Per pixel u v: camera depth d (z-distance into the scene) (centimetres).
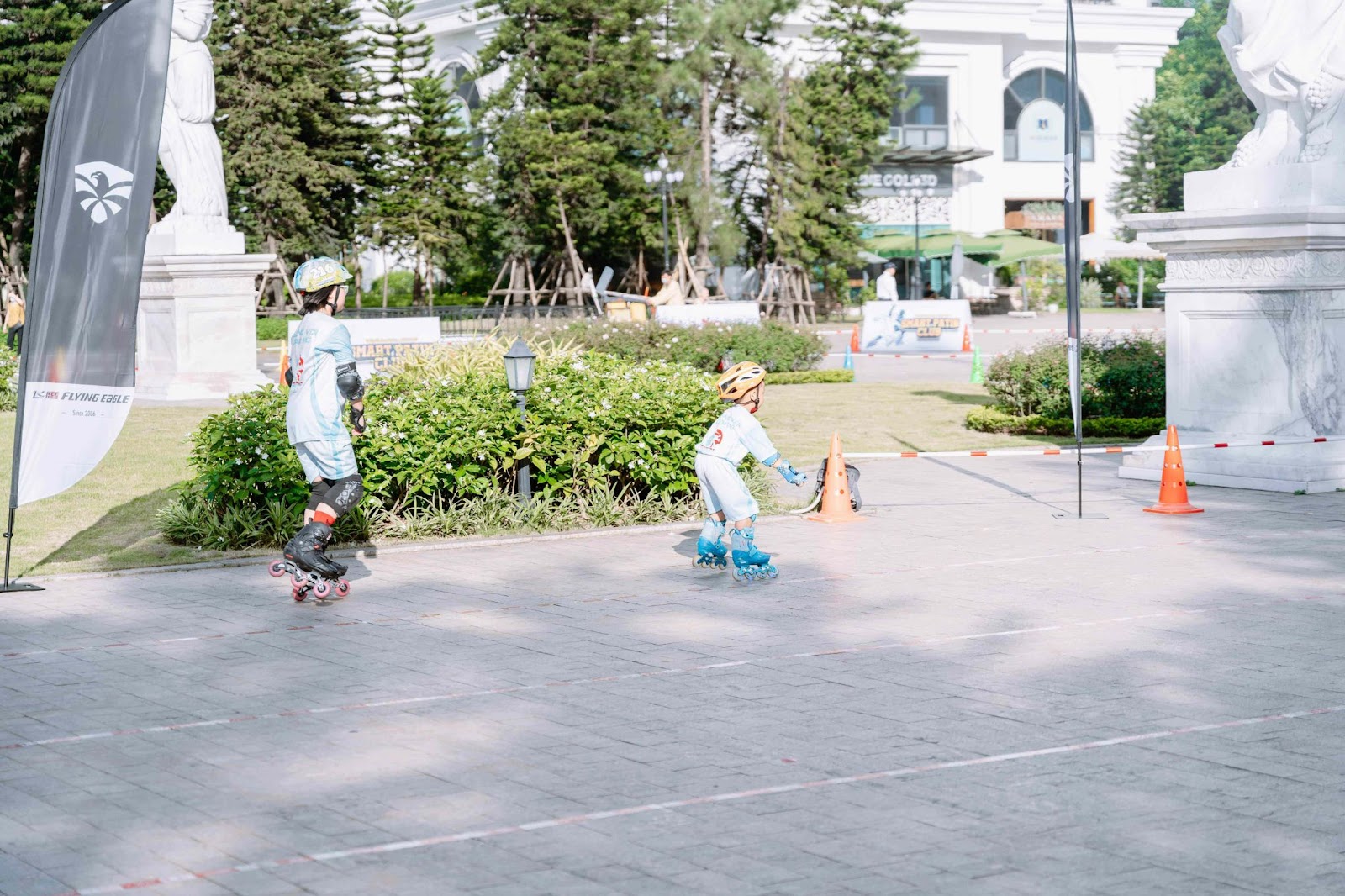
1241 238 1428
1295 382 1420
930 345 3709
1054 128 6512
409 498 1240
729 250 4819
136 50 996
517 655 823
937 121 6200
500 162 4916
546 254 5225
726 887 487
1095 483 1484
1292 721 674
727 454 1026
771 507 1340
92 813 571
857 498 1323
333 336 963
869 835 534
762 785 593
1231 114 7506
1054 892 481
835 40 5206
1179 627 866
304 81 4700
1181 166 6669
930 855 514
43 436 1009
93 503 1366
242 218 4791
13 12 4638
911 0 5972
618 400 1297
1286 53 1439
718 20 4603
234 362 2361
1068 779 595
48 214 998
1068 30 1245
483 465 1271
